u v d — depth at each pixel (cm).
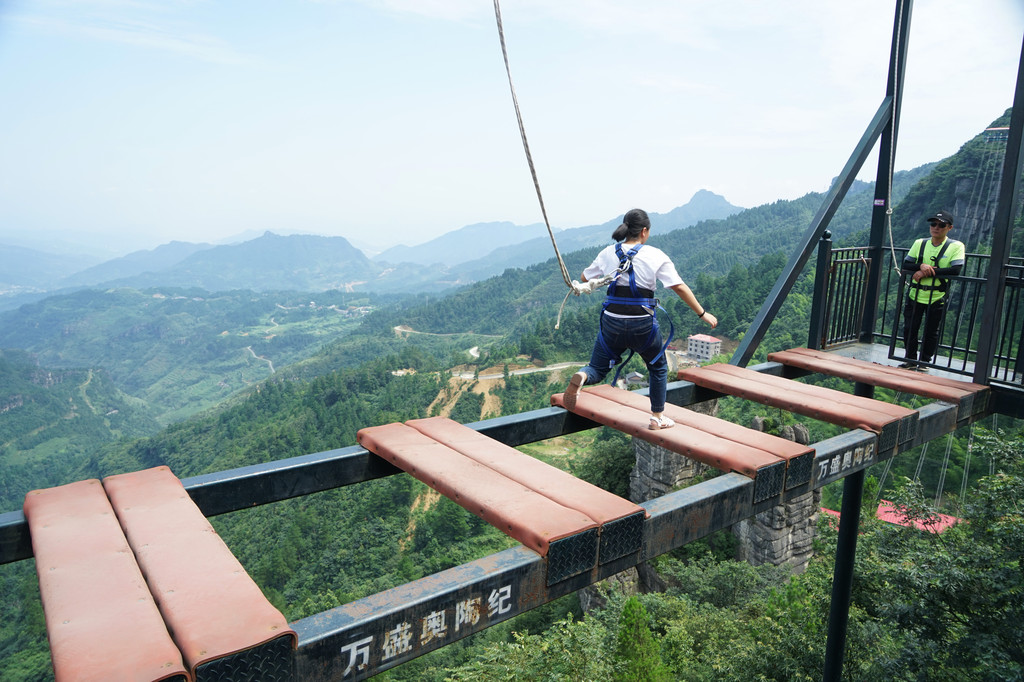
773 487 372
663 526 312
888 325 4544
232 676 191
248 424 19525
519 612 262
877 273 797
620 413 464
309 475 393
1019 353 591
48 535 268
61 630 197
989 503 951
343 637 214
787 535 2016
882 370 654
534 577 265
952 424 553
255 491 367
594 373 455
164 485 330
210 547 261
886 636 1091
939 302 673
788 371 736
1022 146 578
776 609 1427
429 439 411
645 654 1476
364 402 18988
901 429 475
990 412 609
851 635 1090
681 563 2191
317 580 9919
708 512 335
